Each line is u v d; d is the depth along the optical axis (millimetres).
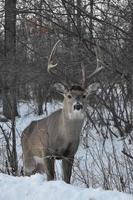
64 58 28984
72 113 21938
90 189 15891
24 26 32188
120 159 26656
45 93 36844
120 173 22828
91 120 33125
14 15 30281
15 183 16672
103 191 15562
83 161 27469
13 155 27297
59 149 22922
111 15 28625
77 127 22531
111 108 29547
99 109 34438
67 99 22250
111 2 28484
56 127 22891
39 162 24516
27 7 29438
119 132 33125
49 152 23094
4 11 30172
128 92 29641
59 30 28797
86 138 29594
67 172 22703
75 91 22141
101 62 24750
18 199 15727
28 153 25203
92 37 27750
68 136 22547
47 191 15680
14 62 30266
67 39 29016
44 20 30547
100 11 28672
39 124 24359
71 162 22672
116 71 26422
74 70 28953
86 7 29438
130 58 26828
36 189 15945
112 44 27844
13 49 31500
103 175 22500
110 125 34281
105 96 31344
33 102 51844
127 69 26656
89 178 23562
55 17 27469
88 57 28219
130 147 28797
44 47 30734
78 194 15305
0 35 33438
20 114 49062
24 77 30031
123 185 20844
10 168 26609
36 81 30344
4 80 30828
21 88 37125
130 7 27344
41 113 46000
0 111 45656
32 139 24594
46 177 23797
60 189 15703
